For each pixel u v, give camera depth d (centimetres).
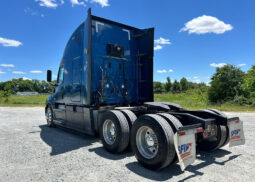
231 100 1827
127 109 492
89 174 321
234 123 407
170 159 319
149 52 601
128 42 612
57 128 751
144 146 362
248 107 1497
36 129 729
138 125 363
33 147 480
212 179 301
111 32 575
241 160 386
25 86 13788
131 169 343
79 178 306
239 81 1905
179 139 305
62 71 692
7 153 432
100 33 551
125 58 601
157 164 325
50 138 577
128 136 415
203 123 349
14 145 498
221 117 396
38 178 307
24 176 315
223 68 2006
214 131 414
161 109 458
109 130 454
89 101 495
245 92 1812
